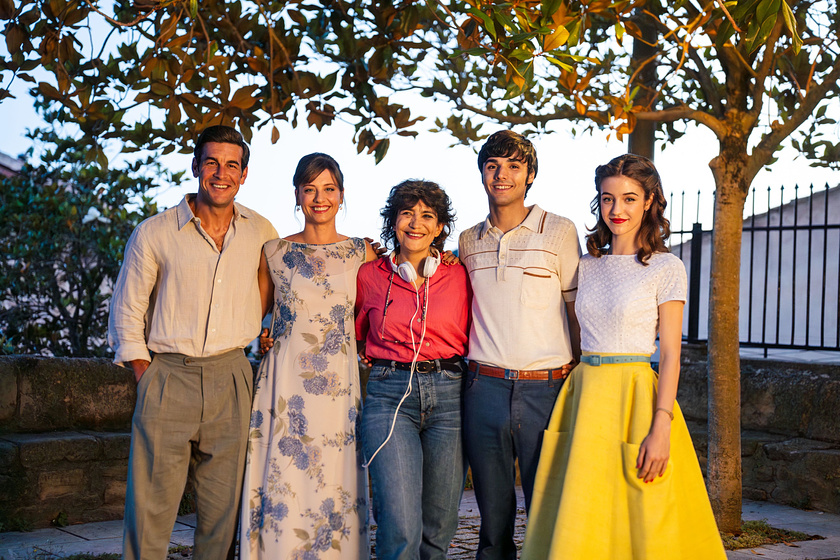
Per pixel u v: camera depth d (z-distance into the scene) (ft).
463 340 10.85
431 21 17.01
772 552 14.28
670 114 15.81
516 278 10.48
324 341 10.89
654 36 18.74
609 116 16.43
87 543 14.47
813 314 33.71
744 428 21.30
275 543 10.46
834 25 15.85
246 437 10.66
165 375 10.25
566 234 10.64
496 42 10.03
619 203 10.02
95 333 26.84
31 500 15.52
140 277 10.38
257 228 11.07
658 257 10.00
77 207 26.68
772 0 9.42
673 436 9.70
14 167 34.58
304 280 10.95
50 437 16.11
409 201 10.66
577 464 9.72
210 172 10.35
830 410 19.29
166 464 10.15
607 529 9.68
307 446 10.68
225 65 13.82
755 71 15.80
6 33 12.52
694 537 9.59
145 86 13.76
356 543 10.77
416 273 10.80
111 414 17.67
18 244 25.79
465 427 10.63
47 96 13.30
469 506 18.20
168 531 10.30
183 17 14.78
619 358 9.89
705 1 14.52
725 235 15.58
